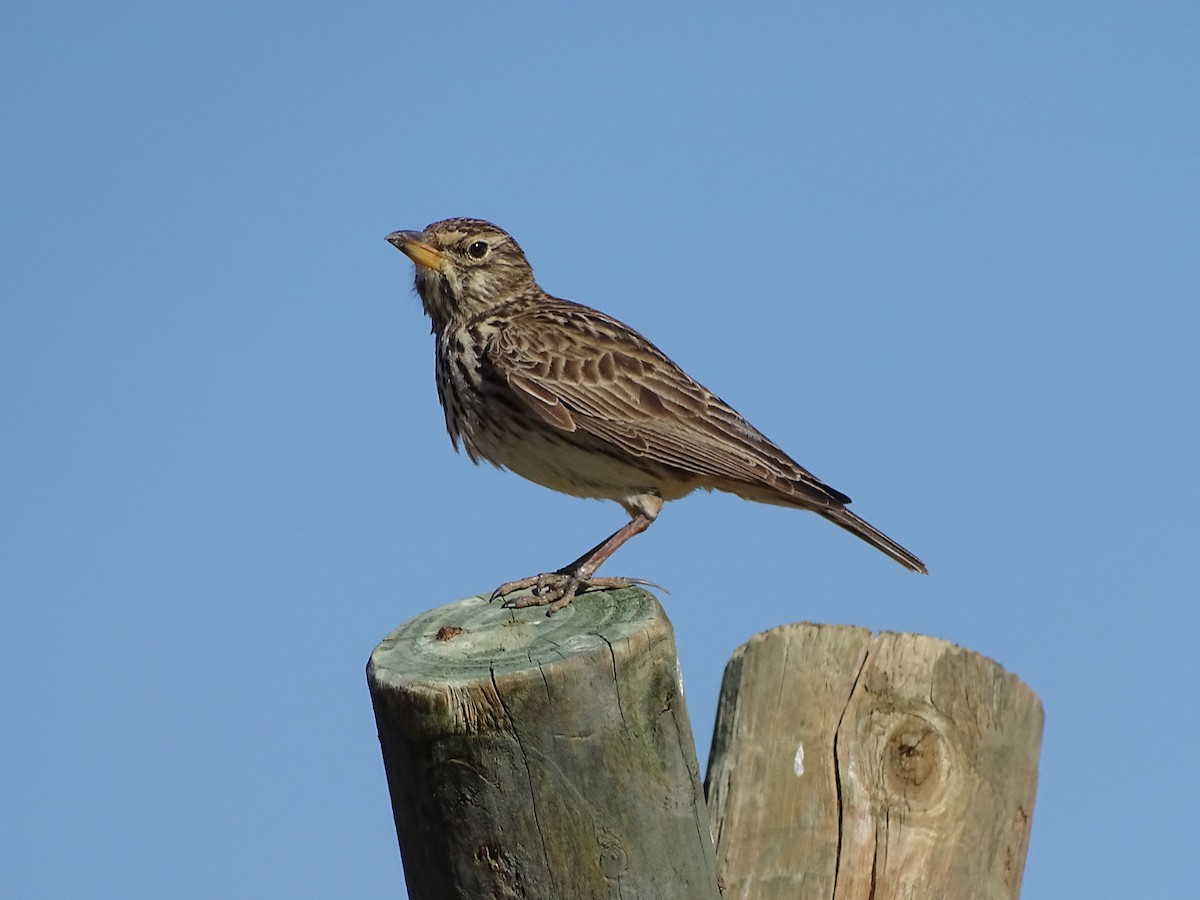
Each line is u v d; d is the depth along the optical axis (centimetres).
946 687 1138
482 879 902
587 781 887
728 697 1179
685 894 915
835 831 1099
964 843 1091
